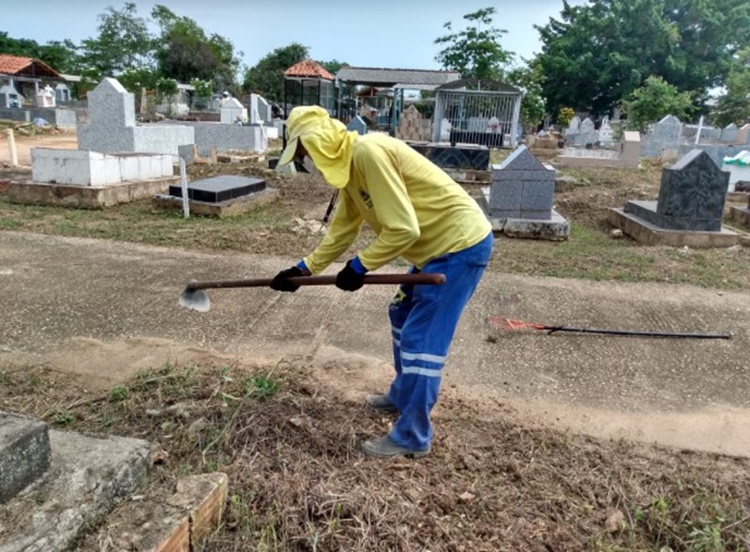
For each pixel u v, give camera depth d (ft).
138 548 5.81
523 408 11.00
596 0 132.57
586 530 7.59
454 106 75.97
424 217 8.23
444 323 8.34
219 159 46.60
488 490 8.23
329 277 8.43
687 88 122.62
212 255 20.83
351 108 97.14
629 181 42.37
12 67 129.80
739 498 8.40
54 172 29.66
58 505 5.96
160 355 12.13
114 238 22.72
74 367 11.50
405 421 8.68
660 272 20.42
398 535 7.10
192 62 165.68
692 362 13.42
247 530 6.93
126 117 41.01
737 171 41.27
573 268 20.71
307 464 8.29
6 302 15.15
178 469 7.95
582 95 134.92
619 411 11.12
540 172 26.37
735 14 118.93
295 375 11.21
